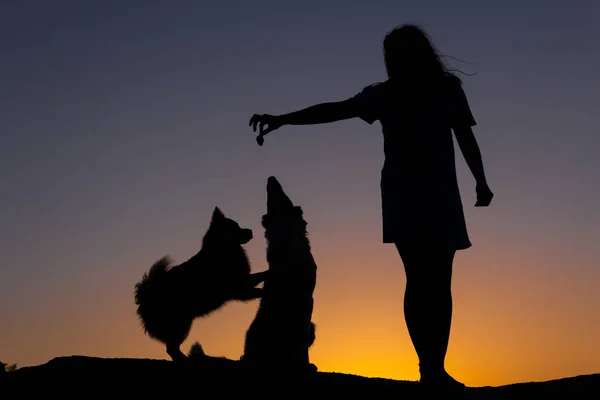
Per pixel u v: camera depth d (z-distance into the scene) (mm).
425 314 3934
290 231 6312
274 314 6133
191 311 7312
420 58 3943
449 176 3932
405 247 3932
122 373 4473
